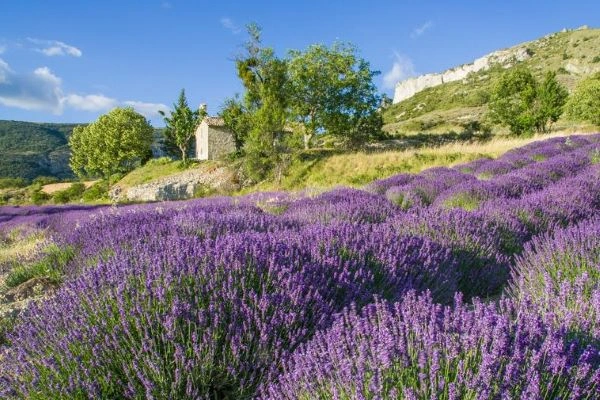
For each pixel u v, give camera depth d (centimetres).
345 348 242
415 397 189
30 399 261
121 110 7756
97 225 741
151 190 3744
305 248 427
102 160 7788
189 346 277
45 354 290
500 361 204
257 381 277
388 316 266
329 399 226
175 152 6912
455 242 502
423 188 1127
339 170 2945
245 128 3912
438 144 4156
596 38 15650
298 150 3419
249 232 481
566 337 238
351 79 4081
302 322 314
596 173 1071
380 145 4419
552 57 15938
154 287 322
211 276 333
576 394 186
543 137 3362
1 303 551
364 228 495
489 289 481
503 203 717
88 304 321
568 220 687
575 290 315
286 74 3881
